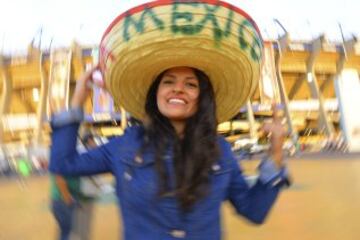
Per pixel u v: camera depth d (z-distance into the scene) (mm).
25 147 31531
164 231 1150
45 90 45438
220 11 1245
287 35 47656
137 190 1179
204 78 1376
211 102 1366
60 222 2498
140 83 1431
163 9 1233
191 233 1153
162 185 1163
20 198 8953
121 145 1292
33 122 45656
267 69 44500
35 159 21281
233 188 1341
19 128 45906
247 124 39312
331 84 50594
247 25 1305
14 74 46781
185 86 1366
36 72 45781
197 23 1229
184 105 1343
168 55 1291
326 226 4676
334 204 6125
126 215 1207
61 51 42812
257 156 19672
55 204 2479
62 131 1292
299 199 6777
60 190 2383
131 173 1209
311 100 49094
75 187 2379
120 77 1398
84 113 1369
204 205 1183
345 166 15773
